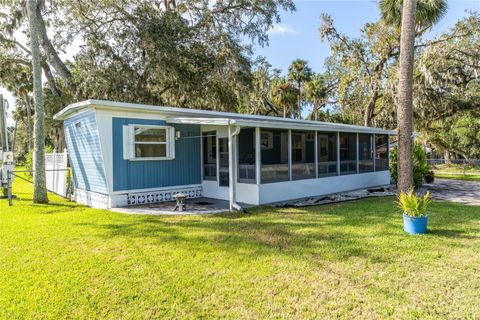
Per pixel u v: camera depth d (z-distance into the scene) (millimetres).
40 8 15258
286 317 2902
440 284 3486
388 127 20188
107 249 4828
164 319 2898
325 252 4551
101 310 3061
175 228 6062
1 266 4168
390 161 14375
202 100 18047
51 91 19422
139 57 15578
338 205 8555
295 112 29281
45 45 15938
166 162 9289
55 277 3805
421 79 18250
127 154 8398
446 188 12086
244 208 8109
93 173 8828
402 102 8367
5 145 12477
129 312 3016
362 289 3406
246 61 16969
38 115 9664
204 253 4594
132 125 8430
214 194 9883
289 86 27797
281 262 4199
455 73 18281
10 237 5539
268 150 11094
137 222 6605
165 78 15953
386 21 10992
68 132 10484
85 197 9445
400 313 2926
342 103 21078
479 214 6953
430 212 7188
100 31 15555
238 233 5645
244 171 9078
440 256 4332
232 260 4297
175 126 9422
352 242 5004
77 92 16219
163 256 4488
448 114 20578
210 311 3021
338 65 21406
